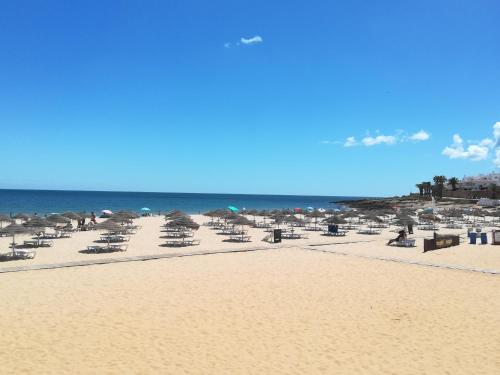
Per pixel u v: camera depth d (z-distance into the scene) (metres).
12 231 19.02
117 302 12.17
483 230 37.84
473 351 9.15
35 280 14.70
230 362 8.33
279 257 20.34
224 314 11.32
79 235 28.75
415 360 8.63
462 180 125.25
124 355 8.52
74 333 9.65
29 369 7.73
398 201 102.56
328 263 18.86
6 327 9.89
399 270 17.50
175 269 17.06
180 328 10.17
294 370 8.05
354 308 12.12
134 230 32.56
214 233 31.55
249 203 146.12
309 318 11.16
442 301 13.00
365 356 8.80
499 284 15.30
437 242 23.89
